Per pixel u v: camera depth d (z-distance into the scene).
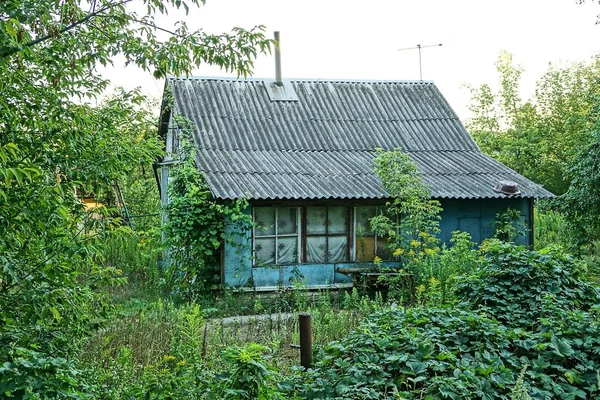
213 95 17.34
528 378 5.81
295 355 8.32
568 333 6.37
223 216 13.48
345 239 14.48
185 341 7.70
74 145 5.12
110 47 5.74
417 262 13.15
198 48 5.75
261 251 13.90
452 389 5.22
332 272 14.26
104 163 5.70
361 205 14.52
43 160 4.73
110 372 5.87
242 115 16.89
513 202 15.46
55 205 4.30
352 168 15.34
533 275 7.74
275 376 5.70
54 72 5.38
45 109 5.07
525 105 36.19
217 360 6.77
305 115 17.52
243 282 13.59
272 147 15.98
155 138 7.30
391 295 12.71
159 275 14.64
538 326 6.93
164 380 5.04
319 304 12.50
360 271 13.79
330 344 6.27
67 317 4.89
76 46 5.57
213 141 15.55
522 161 29.95
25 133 4.92
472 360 5.89
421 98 19.30
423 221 14.18
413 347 5.83
